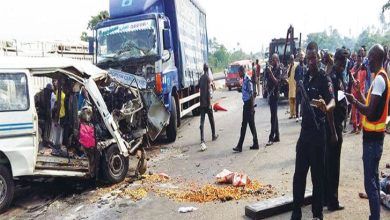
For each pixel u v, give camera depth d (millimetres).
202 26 17562
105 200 6566
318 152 4766
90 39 11398
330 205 5441
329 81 4691
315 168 4809
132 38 10930
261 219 5324
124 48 10914
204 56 18156
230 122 14172
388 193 5668
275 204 5484
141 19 10914
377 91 4273
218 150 9742
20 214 6188
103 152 7293
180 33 12750
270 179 7027
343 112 5254
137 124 8883
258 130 12047
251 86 9141
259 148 9547
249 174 7445
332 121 4922
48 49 17016
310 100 4738
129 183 7488
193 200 6258
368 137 4441
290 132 11242
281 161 8164
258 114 15586
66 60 7434
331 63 5422
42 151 7301
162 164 8836
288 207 5543
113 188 7238
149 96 9266
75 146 7488
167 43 10945
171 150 10281
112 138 7641
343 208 5465
